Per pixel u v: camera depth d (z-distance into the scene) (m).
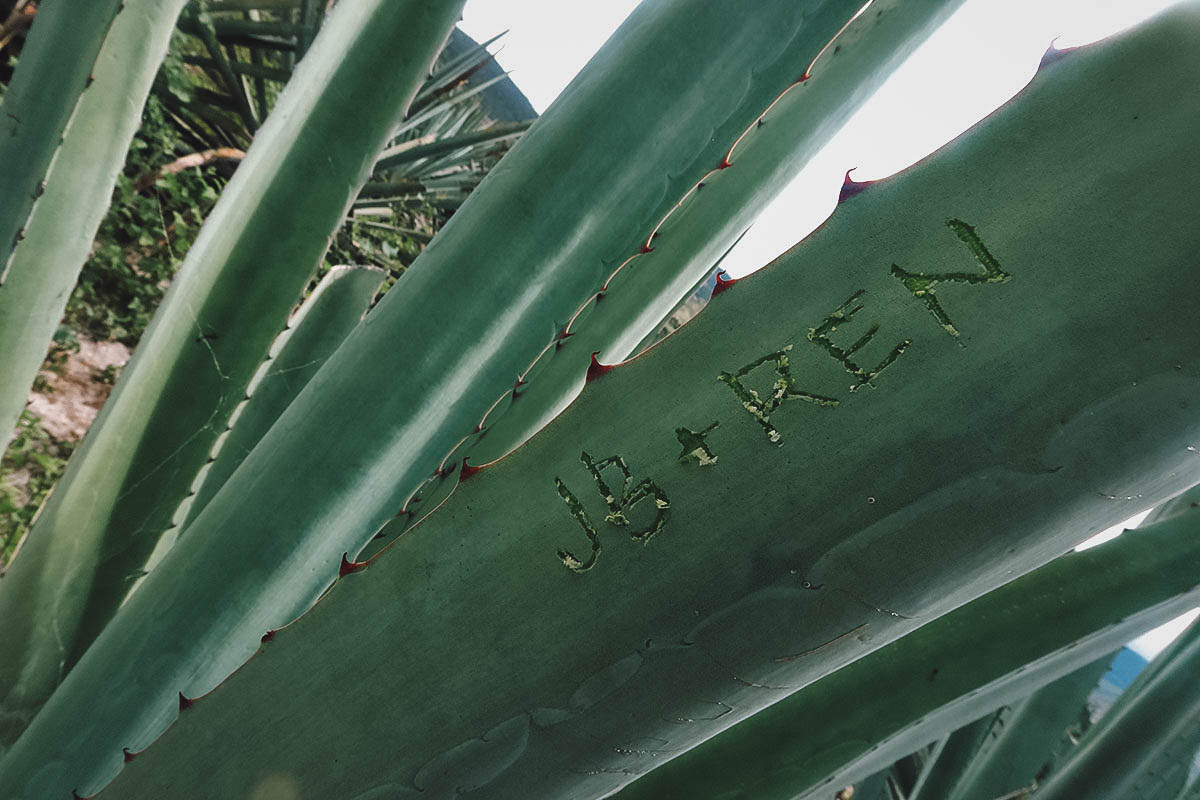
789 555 0.19
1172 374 0.16
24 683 0.45
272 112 0.48
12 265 0.46
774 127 0.34
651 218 0.37
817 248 0.19
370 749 0.22
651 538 0.20
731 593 0.20
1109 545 0.42
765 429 0.19
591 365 0.20
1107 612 0.39
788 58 0.35
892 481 0.18
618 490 0.20
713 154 0.36
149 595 0.36
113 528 0.48
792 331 0.19
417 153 2.18
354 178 0.48
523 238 0.36
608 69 0.36
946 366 0.18
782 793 0.37
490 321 0.37
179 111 1.92
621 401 0.20
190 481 0.50
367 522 0.38
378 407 0.37
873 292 0.18
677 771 0.37
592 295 0.38
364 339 0.37
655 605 0.20
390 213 2.17
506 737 0.21
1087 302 0.17
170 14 0.49
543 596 0.21
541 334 0.38
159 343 0.49
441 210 2.35
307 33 1.96
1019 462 0.18
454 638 0.21
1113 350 0.17
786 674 0.20
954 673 0.39
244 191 0.48
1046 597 0.40
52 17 0.43
